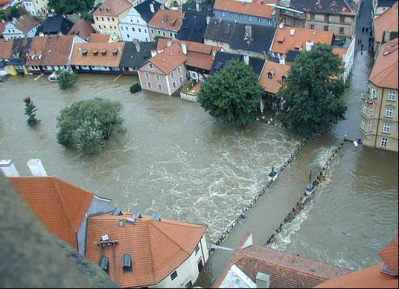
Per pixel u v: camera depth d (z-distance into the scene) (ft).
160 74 287.48
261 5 330.54
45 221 146.41
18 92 329.11
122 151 245.45
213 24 317.63
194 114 269.85
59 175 234.17
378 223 170.19
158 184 218.18
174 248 147.64
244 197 202.69
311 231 177.47
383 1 298.35
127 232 147.54
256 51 295.69
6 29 405.80
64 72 320.91
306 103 214.90
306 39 280.51
